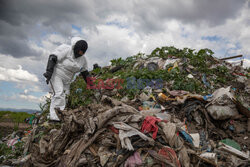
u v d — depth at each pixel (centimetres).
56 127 404
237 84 579
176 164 280
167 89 501
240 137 387
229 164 316
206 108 425
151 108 438
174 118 403
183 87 511
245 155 333
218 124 416
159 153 292
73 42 448
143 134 301
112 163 286
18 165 365
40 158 323
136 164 279
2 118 740
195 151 323
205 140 369
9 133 610
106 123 326
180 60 661
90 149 303
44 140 342
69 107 503
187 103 436
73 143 326
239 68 732
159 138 314
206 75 609
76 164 287
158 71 573
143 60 736
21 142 458
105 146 304
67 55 445
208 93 517
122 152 289
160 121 336
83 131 335
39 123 471
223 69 642
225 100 423
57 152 321
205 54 708
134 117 331
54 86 442
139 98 479
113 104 406
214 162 305
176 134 318
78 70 478
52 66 420
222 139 385
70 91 543
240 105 417
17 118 684
